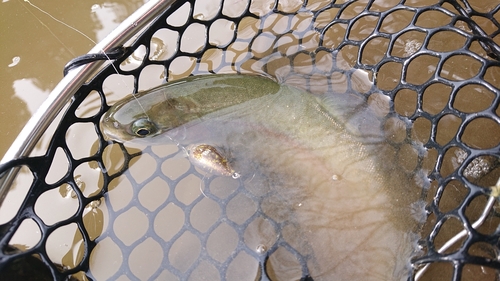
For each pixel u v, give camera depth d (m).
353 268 0.28
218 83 0.35
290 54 0.39
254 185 0.33
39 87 0.40
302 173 0.32
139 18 0.31
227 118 0.35
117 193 0.34
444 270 0.27
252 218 0.31
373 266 0.28
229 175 0.34
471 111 0.34
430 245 0.25
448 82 0.28
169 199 0.31
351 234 0.29
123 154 0.35
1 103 0.40
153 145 0.36
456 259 0.23
